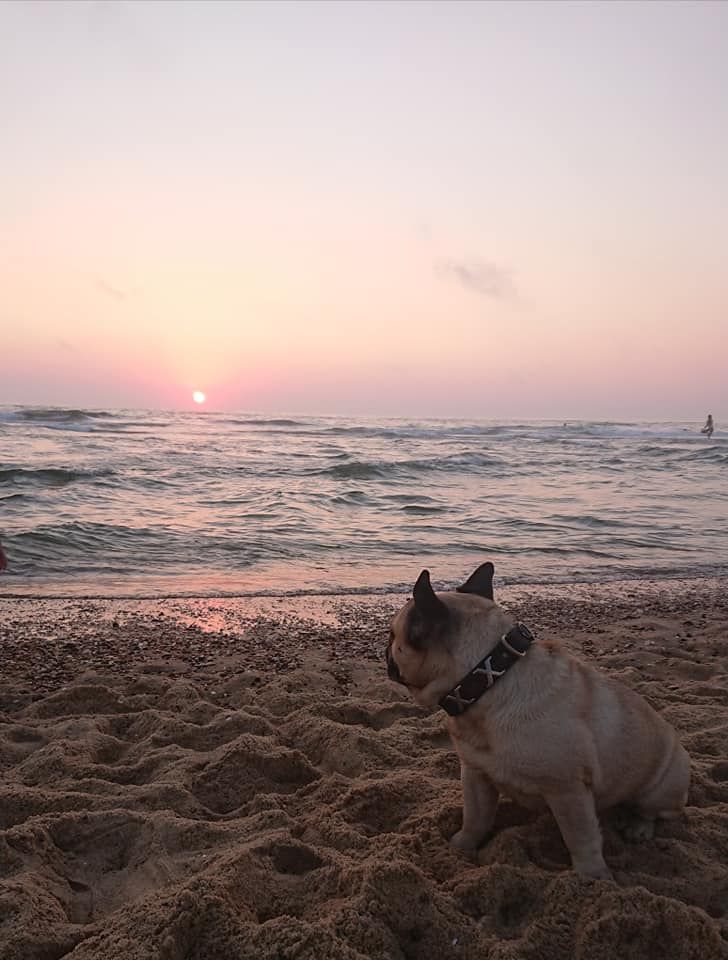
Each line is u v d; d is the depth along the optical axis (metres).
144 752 1.42
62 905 0.93
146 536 3.89
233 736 1.48
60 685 1.83
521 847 1.03
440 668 0.97
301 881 0.96
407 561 3.59
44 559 3.33
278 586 3.03
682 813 1.14
